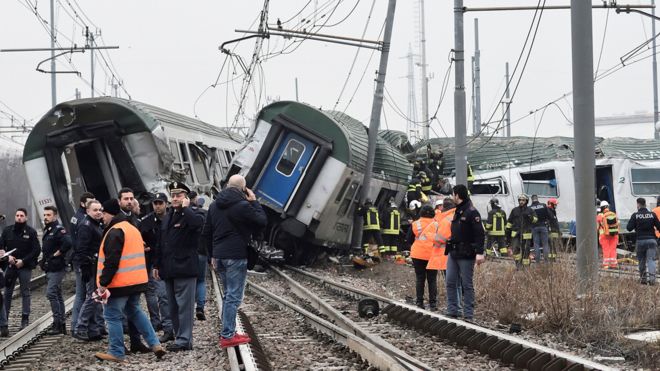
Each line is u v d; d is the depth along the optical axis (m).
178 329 10.67
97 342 11.66
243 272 9.87
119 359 9.73
